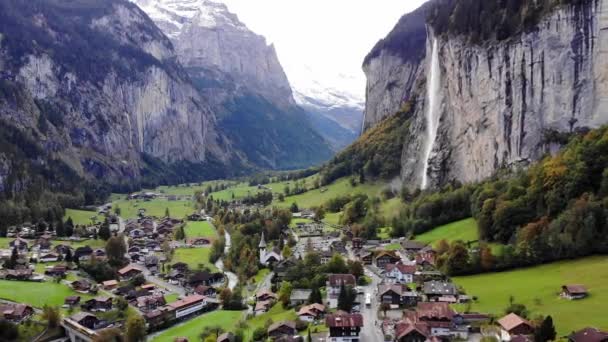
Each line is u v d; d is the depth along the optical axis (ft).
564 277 470.39
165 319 521.65
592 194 536.83
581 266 485.15
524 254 525.34
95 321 506.48
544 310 410.31
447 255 559.79
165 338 483.51
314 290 502.79
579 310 399.24
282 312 508.53
